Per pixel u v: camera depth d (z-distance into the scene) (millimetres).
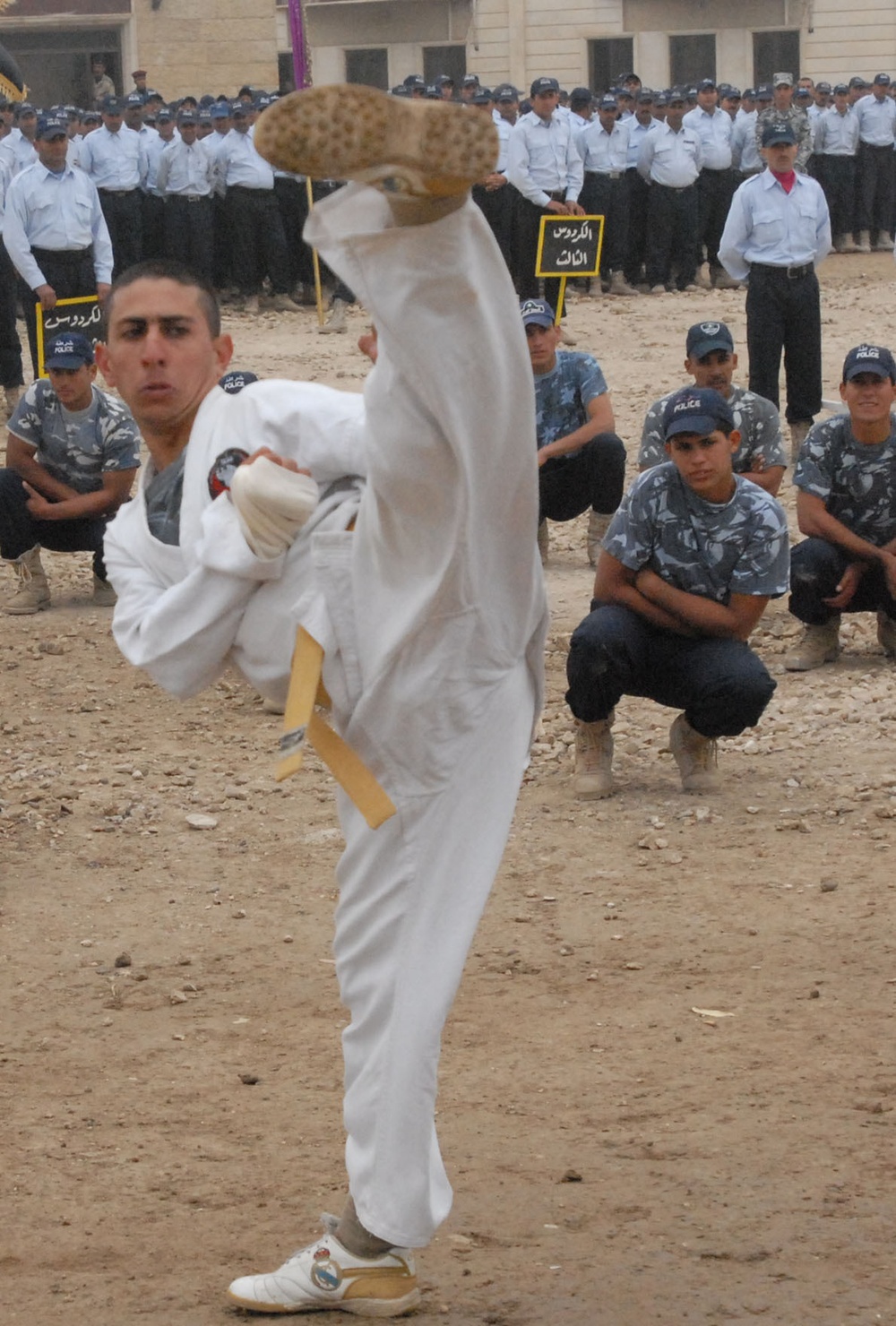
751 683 7527
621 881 6969
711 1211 4379
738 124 29109
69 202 17891
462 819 3633
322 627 3518
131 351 3631
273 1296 3900
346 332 24172
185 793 8164
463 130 2807
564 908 6711
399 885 3646
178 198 26359
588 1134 4867
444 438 3197
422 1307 3941
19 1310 4012
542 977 6102
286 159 2799
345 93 2744
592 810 7777
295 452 3555
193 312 3639
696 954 6223
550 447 11719
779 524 7562
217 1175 4719
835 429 9602
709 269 29891
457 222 2969
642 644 7699
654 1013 5730
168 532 3668
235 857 7379
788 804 7773
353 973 3748
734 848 7277
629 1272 4078
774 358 15062
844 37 47312
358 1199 3742
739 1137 4809
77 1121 5090
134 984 6141
